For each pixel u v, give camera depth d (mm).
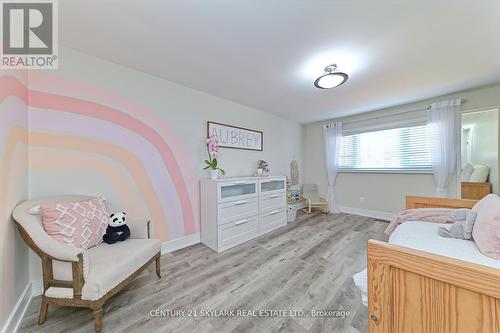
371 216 3994
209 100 2908
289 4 1292
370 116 3922
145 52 1854
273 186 3328
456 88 2760
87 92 1882
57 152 1726
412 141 3492
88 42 1699
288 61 2010
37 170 1628
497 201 1271
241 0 1252
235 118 3301
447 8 1328
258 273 1929
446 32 1571
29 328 1271
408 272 690
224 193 2564
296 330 1258
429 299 653
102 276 1243
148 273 1937
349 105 3479
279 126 4250
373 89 2760
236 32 1571
